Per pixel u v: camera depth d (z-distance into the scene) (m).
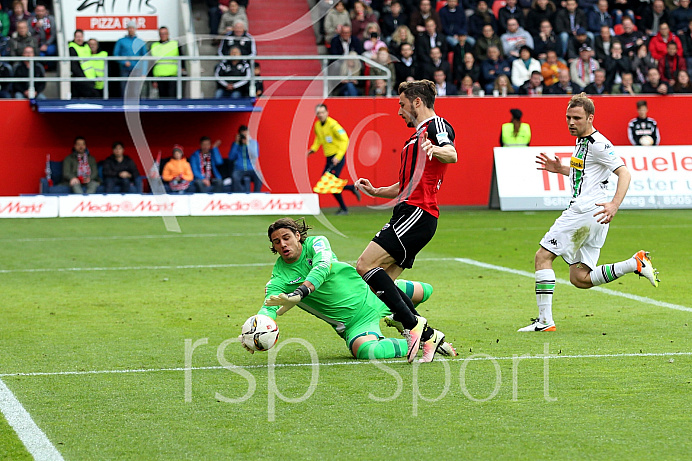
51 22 54.91
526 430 12.29
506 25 58.34
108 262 32.09
